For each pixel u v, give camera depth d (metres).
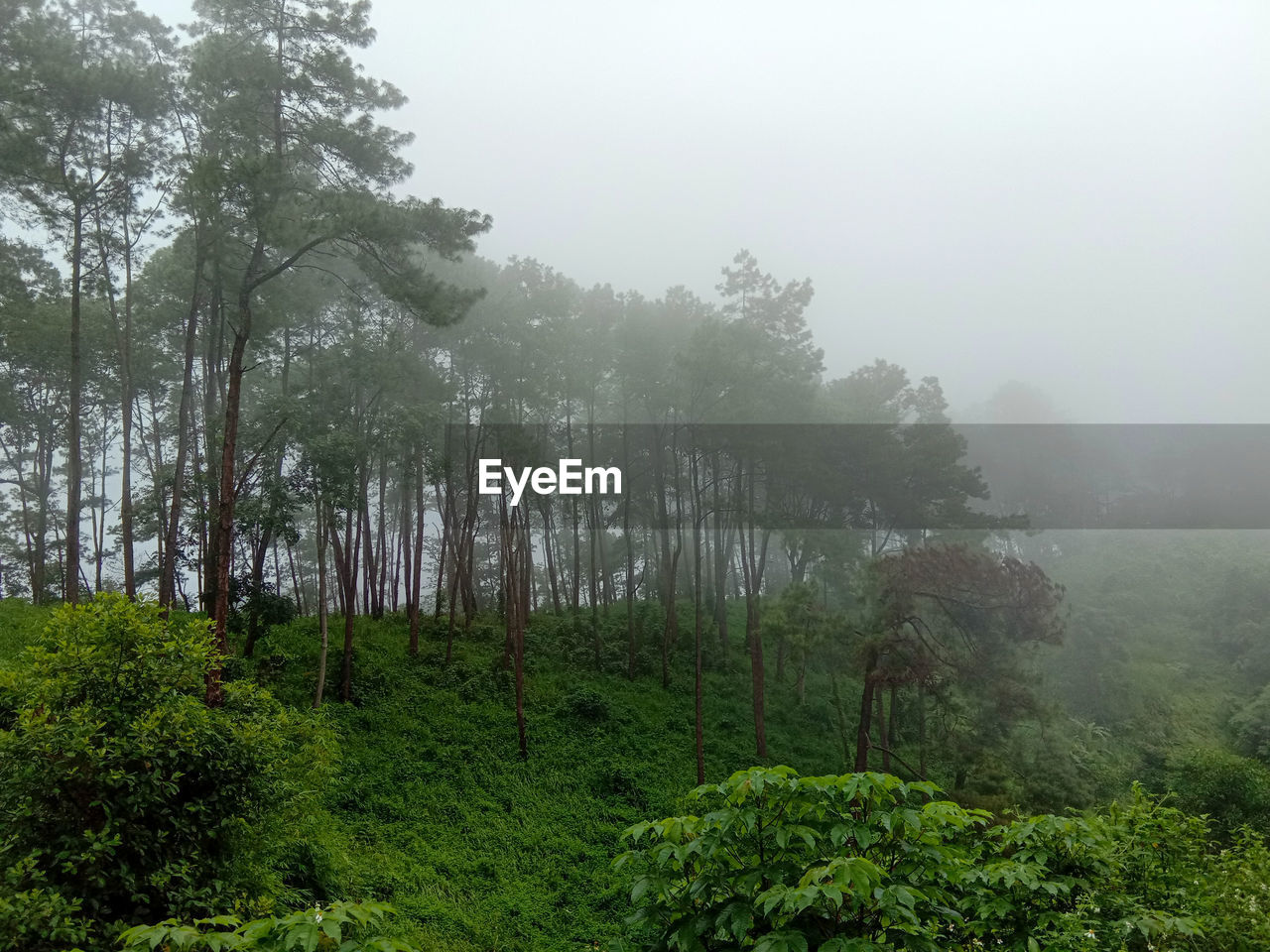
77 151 24.84
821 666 35.88
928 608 24.38
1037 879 5.39
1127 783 24.23
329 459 23.73
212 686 14.44
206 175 18.72
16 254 28.61
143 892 7.66
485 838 20.52
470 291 21.69
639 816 22.97
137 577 31.92
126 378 27.48
